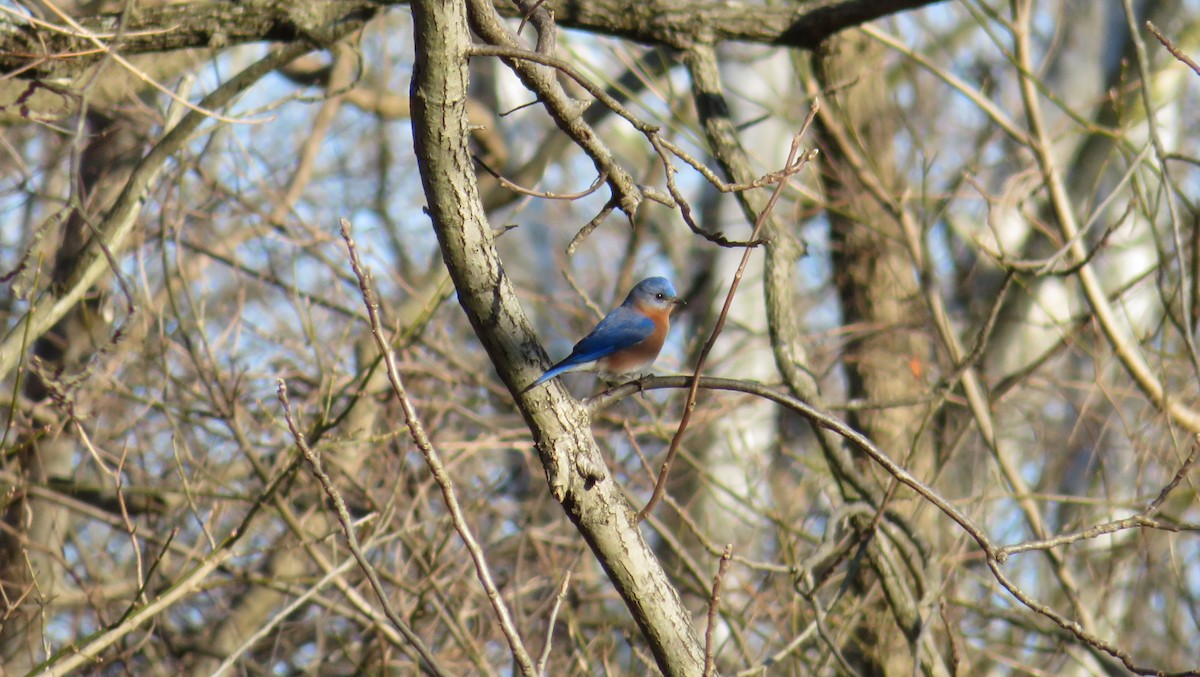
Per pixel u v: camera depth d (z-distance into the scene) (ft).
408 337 41.57
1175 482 22.98
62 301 35.42
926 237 44.45
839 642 37.04
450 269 20.35
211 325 52.85
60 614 47.60
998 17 44.37
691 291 72.95
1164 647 46.24
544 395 20.43
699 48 39.83
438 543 45.70
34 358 34.78
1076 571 50.83
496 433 50.85
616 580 20.74
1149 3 77.61
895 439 45.75
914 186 54.34
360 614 41.55
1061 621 21.33
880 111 51.19
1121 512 48.98
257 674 46.98
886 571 33.91
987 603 47.80
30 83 31.55
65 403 30.99
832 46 41.88
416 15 18.57
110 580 47.42
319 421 37.55
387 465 45.55
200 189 52.65
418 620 43.37
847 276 51.08
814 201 48.06
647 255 76.33
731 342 68.90
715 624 18.85
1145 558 42.50
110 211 37.04
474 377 49.98
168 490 42.68
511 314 20.51
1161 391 41.78
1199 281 37.63
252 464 43.45
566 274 41.52
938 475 39.01
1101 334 46.85
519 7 23.11
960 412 49.67
